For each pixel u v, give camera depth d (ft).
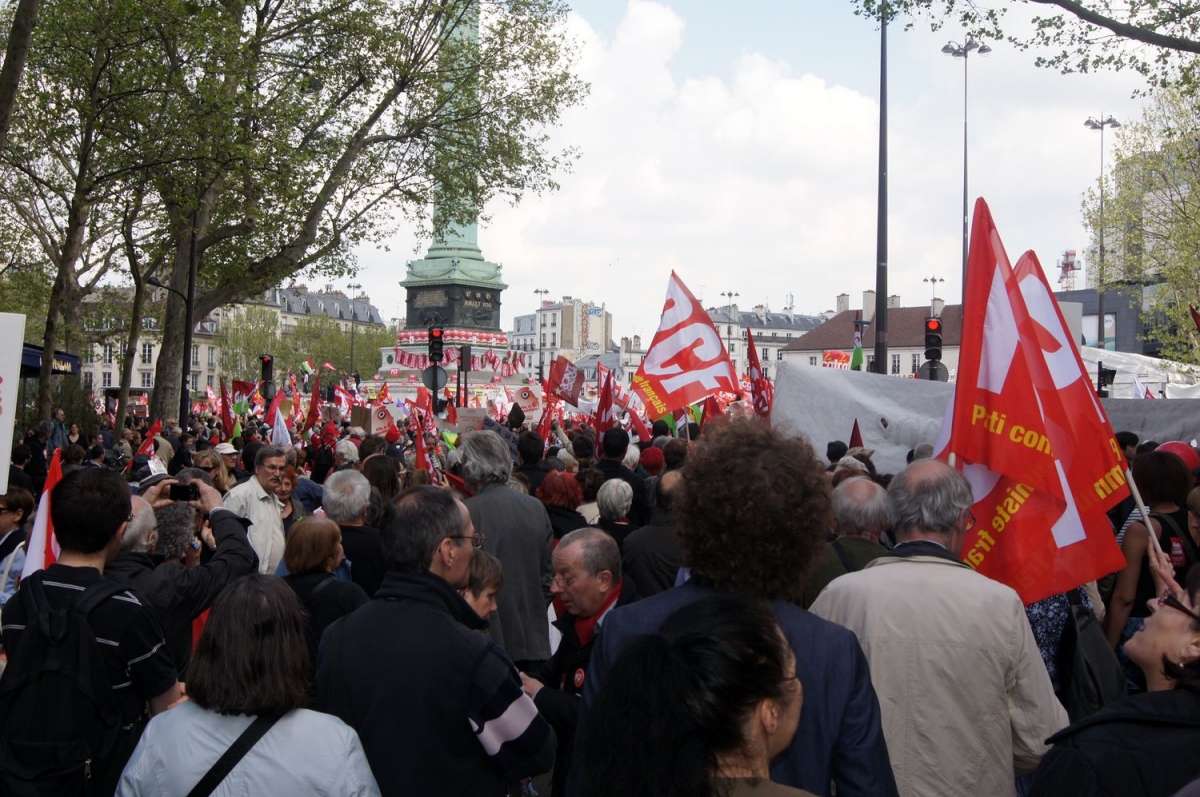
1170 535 18.48
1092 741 8.82
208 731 10.34
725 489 10.03
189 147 66.85
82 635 12.85
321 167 78.02
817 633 9.73
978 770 11.09
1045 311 16.29
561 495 24.09
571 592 14.70
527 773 11.61
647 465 32.78
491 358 181.98
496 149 87.40
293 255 84.74
